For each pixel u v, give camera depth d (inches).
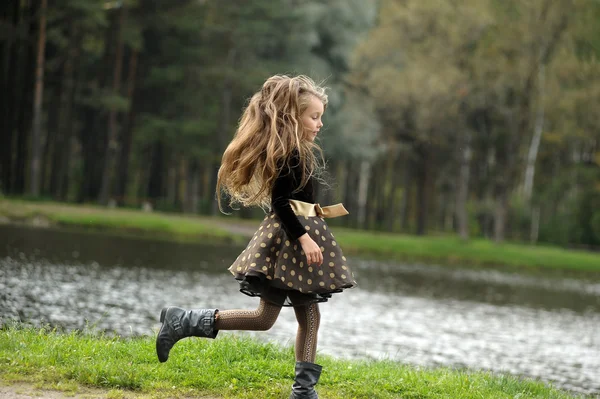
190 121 2204.7
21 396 198.8
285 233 210.1
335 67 2402.8
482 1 1958.7
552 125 2305.6
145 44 2247.8
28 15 1875.0
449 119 2027.6
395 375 276.1
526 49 1968.5
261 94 218.8
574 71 1971.0
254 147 210.8
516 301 1021.8
